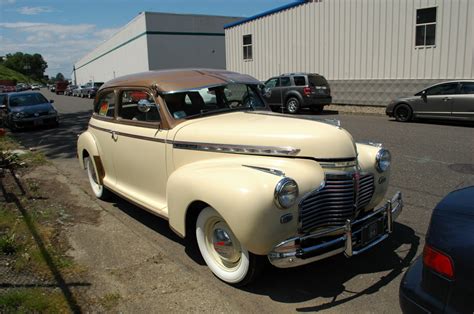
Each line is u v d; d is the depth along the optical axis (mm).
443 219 2484
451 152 8781
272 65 22500
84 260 4297
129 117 5184
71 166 9047
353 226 3652
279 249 3238
